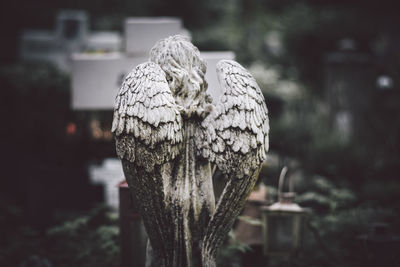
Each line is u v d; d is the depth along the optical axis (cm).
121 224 383
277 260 472
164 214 287
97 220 543
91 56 601
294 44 1374
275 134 959
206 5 1548
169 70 292
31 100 797
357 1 1533
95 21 1370
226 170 286
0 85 807
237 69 289
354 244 478
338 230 494
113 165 688
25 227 571
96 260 470
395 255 385
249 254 436
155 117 266
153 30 590
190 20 1514
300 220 396
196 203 294
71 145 748
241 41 1388
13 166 794
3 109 803
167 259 298
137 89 271
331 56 1070
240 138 281
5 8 1292
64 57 977
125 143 272
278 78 1260
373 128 983
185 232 292
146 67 278
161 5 1501
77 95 601
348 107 1016
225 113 282
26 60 984
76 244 504
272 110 1159
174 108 275
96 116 749
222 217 296
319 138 911
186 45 298
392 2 1442
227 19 1556
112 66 597
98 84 600
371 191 689
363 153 842
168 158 275
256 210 436
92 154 740
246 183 293
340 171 795
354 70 1030
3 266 475
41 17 1338
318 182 575
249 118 282
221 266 463
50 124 790
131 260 385
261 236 432
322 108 1105
